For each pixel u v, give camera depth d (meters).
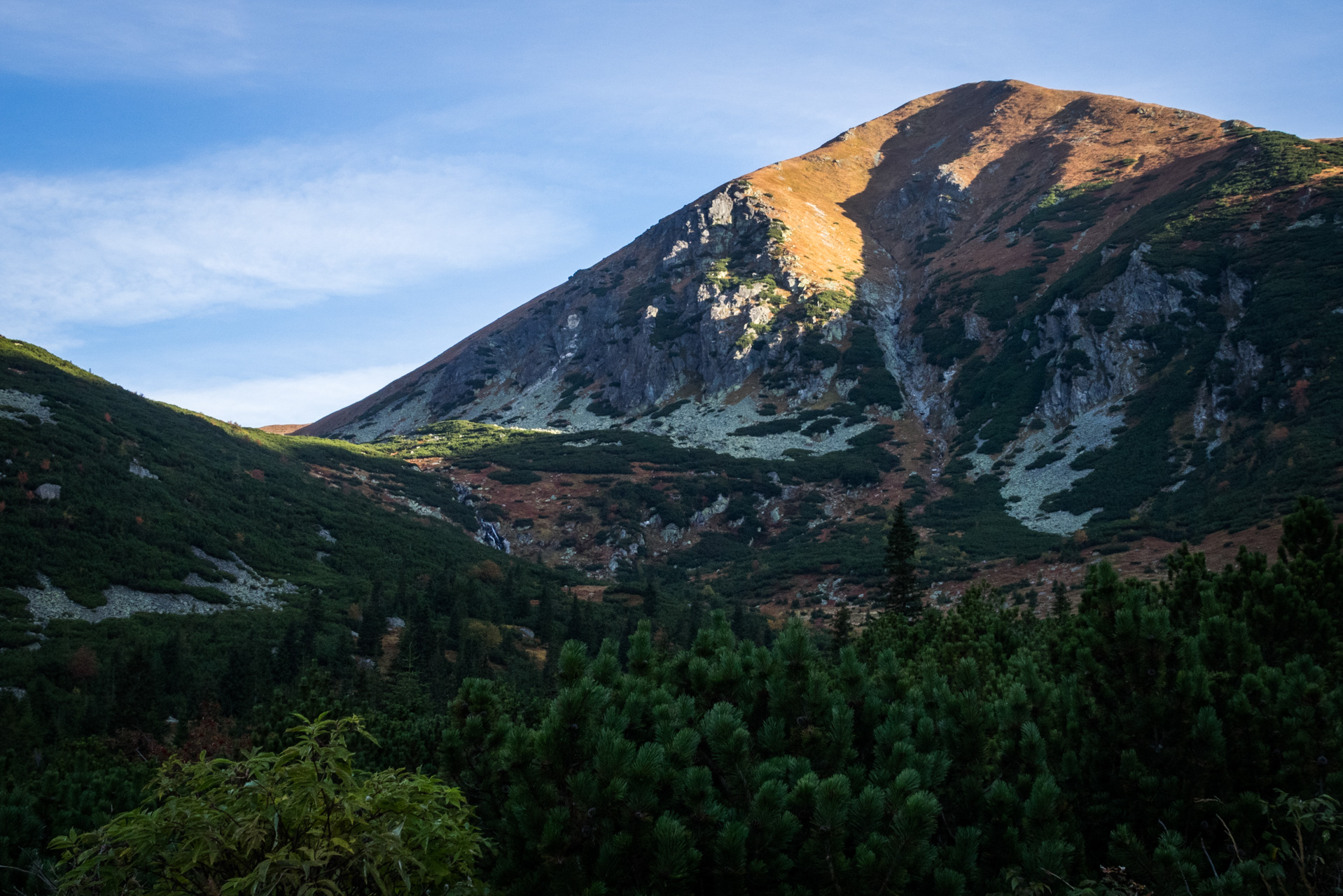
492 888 6.34
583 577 121.81
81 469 83.19
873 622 27.84
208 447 123.25
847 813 6.38
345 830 5.09
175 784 5.28
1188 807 7.60
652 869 6.16
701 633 9.80
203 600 70.38
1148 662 8.12
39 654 50.03
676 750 6.79
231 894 4.65
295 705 19.89
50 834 10.13
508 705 16.16
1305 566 12.54
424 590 87.75
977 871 6.61
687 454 172.12
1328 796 6.49
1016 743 7.88
